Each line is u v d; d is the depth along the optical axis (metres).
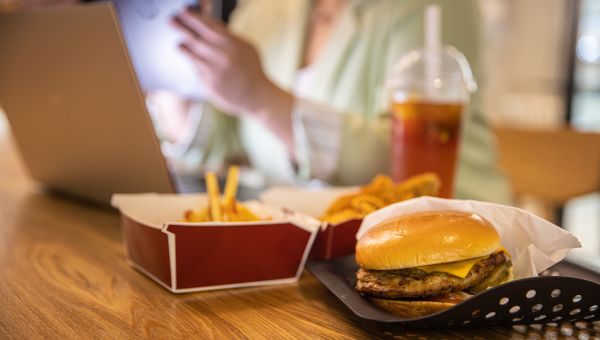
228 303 0.53
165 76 1.27
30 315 0.50
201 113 1.63
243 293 0.56
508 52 2.91
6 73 0.89
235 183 0.61
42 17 0.77
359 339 0.47
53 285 0.57
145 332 0.47
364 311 0.47
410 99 0.81
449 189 0.82
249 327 0.48
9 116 0.94
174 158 1.65
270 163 1.74
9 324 0.48
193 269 0.55
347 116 1.56
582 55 2.78
